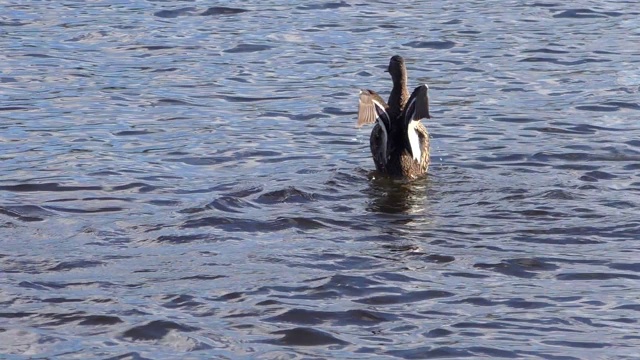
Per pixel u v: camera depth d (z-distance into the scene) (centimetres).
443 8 3028
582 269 1242
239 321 1094
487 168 1677
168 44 2603
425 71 2362
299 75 2333
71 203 1482
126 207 1467
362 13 2958
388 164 1625
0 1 3080
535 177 1619
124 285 1184
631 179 1602
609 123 1934
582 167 1670
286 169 1667
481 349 1033
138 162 1698
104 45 2591
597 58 2450
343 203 1498
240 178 1614
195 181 1598
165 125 1938
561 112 2016
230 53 2528
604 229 1374
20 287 1173
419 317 1109
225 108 2066
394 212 1456
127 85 2233
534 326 1088
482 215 1441
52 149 1773
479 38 2664
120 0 3103
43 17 2881
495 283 1202
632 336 1065
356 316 1109
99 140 1834
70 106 2062
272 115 2016
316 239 1345
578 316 1112
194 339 1053
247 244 1322
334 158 1739
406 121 1599
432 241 1337
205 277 1209
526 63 2419
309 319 1100
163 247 1307
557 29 2753
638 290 1181
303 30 2756
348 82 2270
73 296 1152
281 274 1220
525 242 1333
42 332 1066
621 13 2934
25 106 2056
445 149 1788
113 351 1027
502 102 2098
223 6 3009
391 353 1027
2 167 1661
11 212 1433
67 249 1295
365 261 1265
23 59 2442
